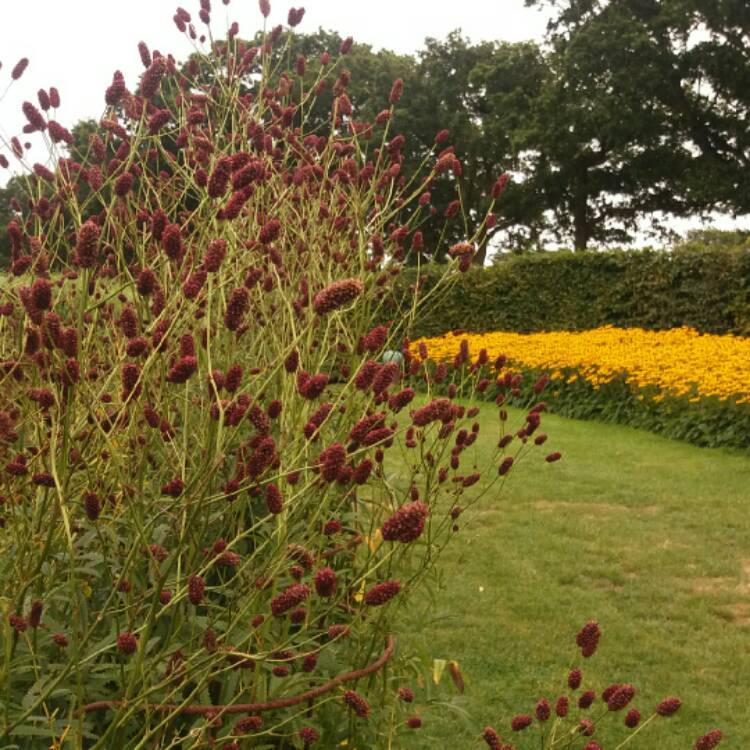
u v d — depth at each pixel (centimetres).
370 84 3094
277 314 287
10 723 154
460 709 248
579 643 196
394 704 231
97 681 176
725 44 2630
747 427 880
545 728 365
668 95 2711
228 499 206
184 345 176
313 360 263
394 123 3005
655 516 652
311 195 338
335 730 212
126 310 166
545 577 525
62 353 154
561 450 883
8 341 260
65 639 162
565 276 1556
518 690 395
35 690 158
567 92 2727
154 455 245
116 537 194
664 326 1406
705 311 1346
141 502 184
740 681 411
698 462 831
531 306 1598
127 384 164
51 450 152
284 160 326
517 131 2827
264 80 320
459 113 3111
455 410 269
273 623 219
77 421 190
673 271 1380
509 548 572
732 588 517
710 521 636
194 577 153
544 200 3189
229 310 154
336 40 2769
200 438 218
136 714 183
